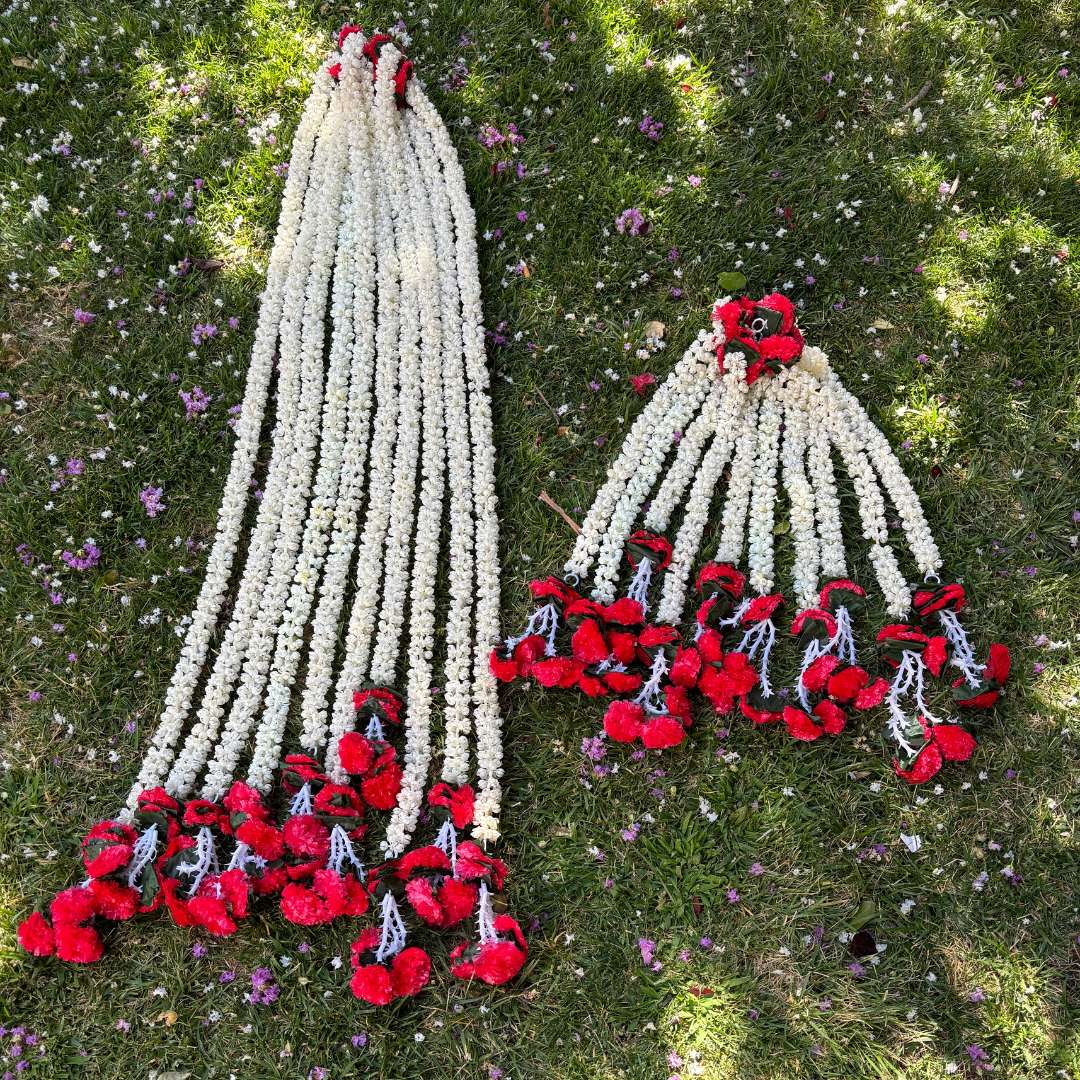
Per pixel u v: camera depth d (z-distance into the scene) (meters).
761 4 2.13
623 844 1.61
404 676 1.70
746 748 1.67
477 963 1.50
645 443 1.80
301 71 2.05
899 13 2.15
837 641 1.69
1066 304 1.94
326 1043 1.51
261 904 1.56
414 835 1.60
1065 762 1.66
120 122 2.01
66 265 1.91
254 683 1.65
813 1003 1.54
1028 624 1.73
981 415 1.86
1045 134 2.07
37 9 2.09
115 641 1.70
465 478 1.77
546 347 1.88
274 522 1.73
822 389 1.80
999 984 1.56
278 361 1.87
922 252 1.97
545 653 1.67
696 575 1.77
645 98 2.06
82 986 1.53
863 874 1.61
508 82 2.05
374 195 1.94
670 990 1.54
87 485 1.78
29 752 1.64
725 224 1.97
